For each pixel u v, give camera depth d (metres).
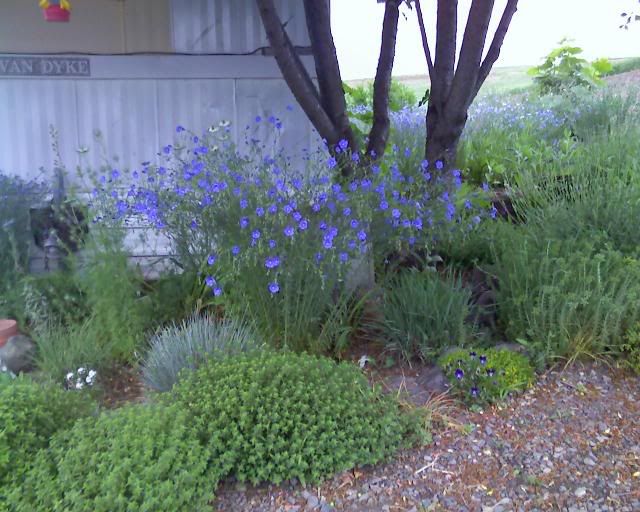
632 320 4.36
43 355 4.42
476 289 5.21
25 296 4.99
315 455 3.36
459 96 5.42
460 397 4.05
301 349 4.46
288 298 4.36
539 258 4.70
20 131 6.25
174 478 2.94
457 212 5.39
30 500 2.93
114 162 6.33
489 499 3.26
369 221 4.50
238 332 4.23
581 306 4.40
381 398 3.78
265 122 5.79
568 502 3.22
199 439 3.30
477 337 4.64
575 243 4.69
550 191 5.93
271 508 3.22
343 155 5.21
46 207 5.91
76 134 6.29
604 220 5.06
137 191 5.14
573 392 4.07
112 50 6.21
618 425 3.77
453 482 3.38
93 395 4.16
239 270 4.29
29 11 6.09
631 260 4.39
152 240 5.91
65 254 5.89
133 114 6.30
